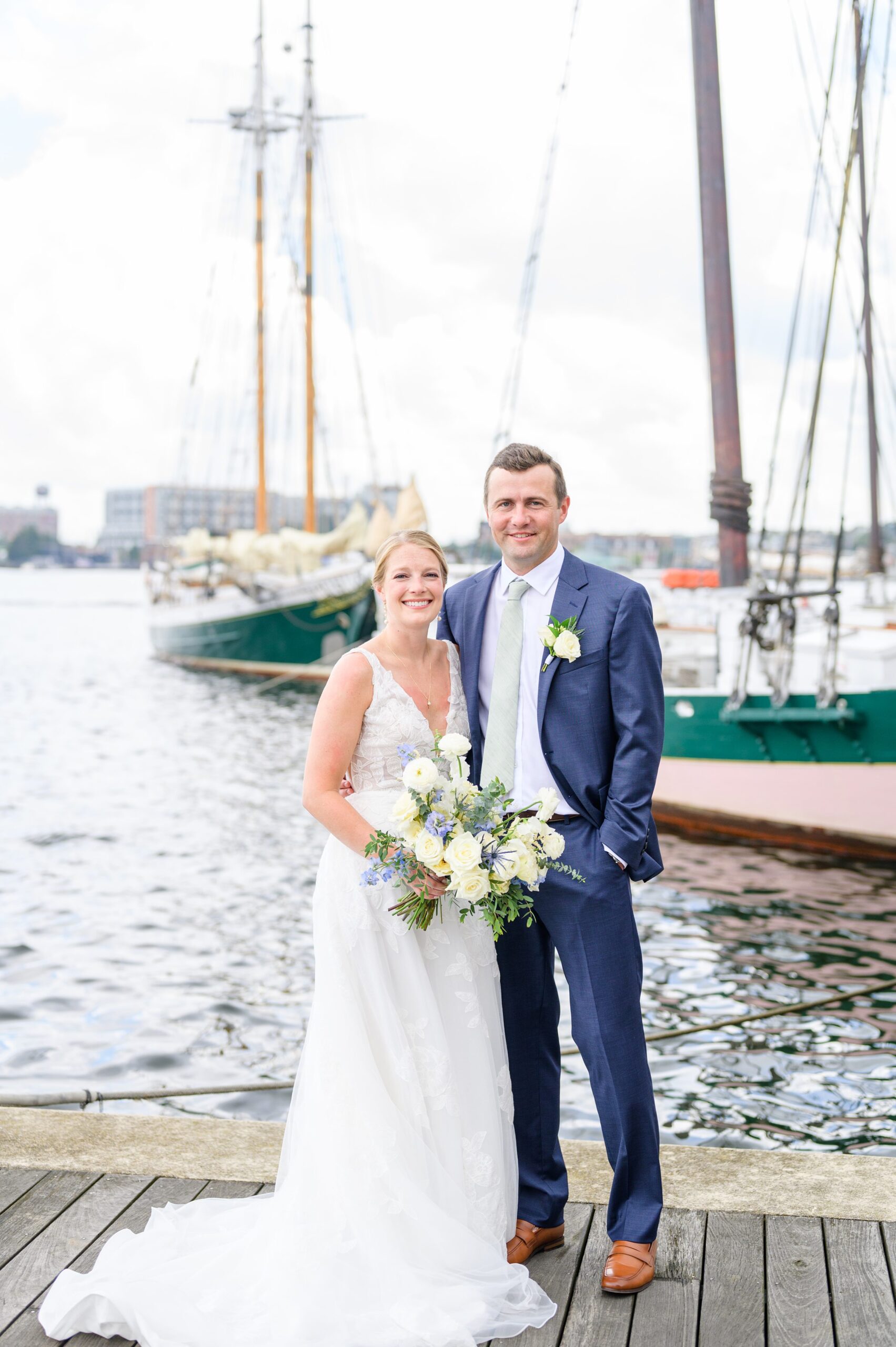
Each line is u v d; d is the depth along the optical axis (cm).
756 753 1055
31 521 15362
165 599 3734
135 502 14438
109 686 2995
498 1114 252
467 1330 224
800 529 1084
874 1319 231
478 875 229
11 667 3522
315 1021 246
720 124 1226
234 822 1212
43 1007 632
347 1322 225
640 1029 249
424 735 254
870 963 703
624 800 245
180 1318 223
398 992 247
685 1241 260
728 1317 233
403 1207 235
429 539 256
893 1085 513
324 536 3064
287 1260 232
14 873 973
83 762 1697
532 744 255
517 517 253
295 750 1858
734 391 1231
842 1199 278
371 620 2994
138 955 734
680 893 888
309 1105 243
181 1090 371
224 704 2606
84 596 11212
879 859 991
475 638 265
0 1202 275
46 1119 321
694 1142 457
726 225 1224
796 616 1016
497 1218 248
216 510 3866
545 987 266
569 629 249
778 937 762
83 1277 234
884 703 968
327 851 254
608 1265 244
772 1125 471
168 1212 260
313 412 3384
